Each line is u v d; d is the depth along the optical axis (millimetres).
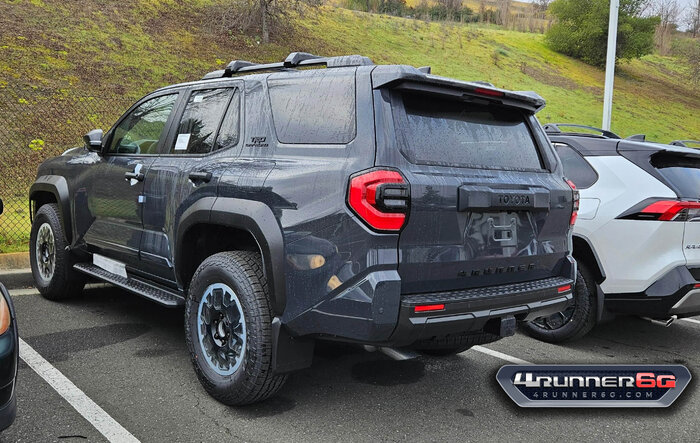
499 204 2877
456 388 3596
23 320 4559
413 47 31500
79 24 20047
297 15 29500
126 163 4121
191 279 3574
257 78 3422
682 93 38000
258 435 2854
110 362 3734
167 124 3959
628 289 4277
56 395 3209
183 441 2764
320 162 2795
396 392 3494
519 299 2928
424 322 2572
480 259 2861
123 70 17375
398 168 2617
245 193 3031
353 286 2568
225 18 24984
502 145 3193
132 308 5008
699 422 3254
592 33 38219
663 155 4418
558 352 4473
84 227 4609
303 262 2725
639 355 4461
